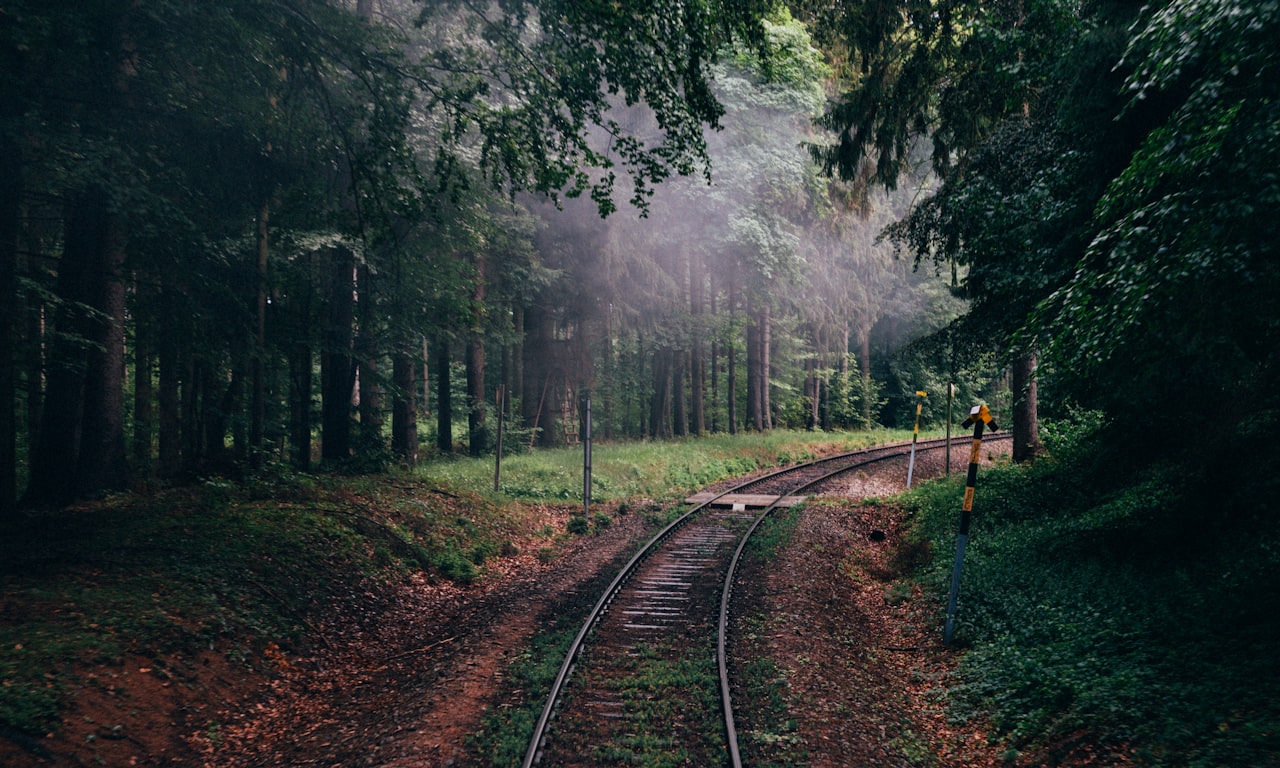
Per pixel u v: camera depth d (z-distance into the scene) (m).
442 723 7.08
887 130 14.45
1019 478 17.03
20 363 12.56
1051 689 7.09
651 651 9.16
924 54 13.34
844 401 48.25
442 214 17.23
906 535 16.39
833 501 20.33
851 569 14.02
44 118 9.62
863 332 46.41
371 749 6.68
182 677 7.87
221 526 11.78
